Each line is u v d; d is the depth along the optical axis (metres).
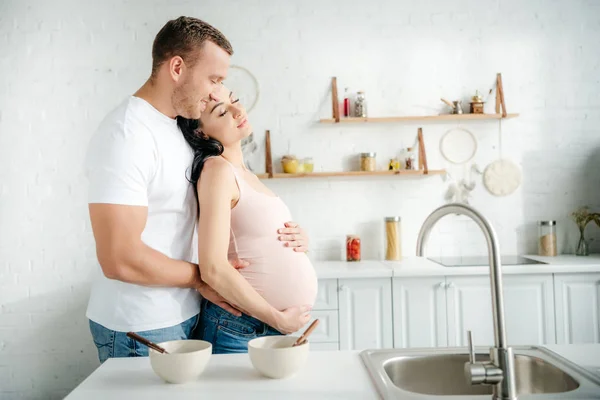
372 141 3.68
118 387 1.13
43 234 3.53
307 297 1.60
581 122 3.68
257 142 3.65
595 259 3.34
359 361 1.30
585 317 3.11
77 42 3.56
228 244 1.49
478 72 3.67
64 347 3.52
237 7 3.64
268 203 1.59
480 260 3.43
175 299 1.51
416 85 3.67
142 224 1.41
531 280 3.12
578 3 3.67
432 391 1.34
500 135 3.70
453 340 3.09
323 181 3.69
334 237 3.68
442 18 3.67
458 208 1.06
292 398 1.05
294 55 3.66
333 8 3.66
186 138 1.58
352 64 3.67
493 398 1.01
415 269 3.09
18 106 3.53
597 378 1.12
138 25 3.59
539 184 3.69
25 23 3.54
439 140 3.69
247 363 1.29
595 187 3.68
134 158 1.40
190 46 1.48
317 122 3.67
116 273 1.38
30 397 3.49
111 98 3.58
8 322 3.50
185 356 1.13
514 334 3.12
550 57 3.68
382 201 3.70
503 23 3.67
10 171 3.52
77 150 3.55
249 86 3.64
